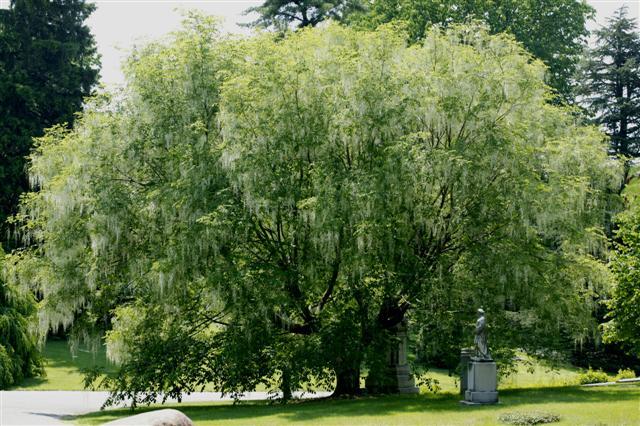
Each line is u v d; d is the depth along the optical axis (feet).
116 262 63.41
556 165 60.03
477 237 60.23
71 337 67.15
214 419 49.29
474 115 56.90
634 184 78.48
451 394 61.16
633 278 60.95
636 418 40.11
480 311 50.52
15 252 71.77
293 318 63.05
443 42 61.16
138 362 60.08
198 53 62.28
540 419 40.04
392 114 56.03
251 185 55.36
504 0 127.65
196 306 62.13
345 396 61.82
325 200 53.36
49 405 64.90
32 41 120.88
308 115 57.72
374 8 131.95
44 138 67.56
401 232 57.36
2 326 82.43
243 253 58.65
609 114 137.90
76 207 63.05
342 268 58.29
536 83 59.62
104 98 66.54
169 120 61.41
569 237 60.59
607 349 98.32
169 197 56.95
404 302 61.11
